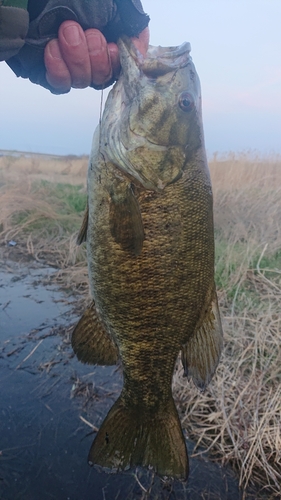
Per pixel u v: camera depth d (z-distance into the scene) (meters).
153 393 0.39
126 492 0.42
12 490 0.41
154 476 0.44
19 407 0.52
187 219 0.36
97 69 0.35
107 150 0.37
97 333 0.40
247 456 0.44
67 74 0.35
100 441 0.38
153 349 0.37
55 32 0.35
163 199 0.36
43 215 1.29
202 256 0.37
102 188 0.37
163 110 0.37
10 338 0.67
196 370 0.38
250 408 0.50
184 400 0.53
